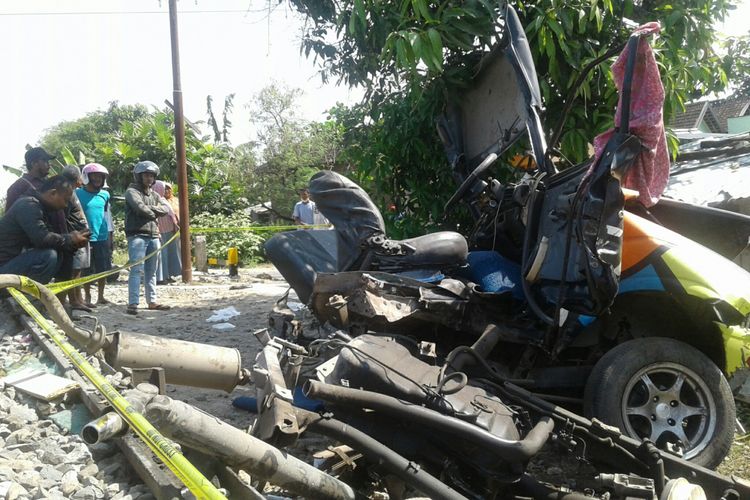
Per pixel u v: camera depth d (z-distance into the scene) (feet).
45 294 15.87
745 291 14.42
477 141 20.13
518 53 16.51
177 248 48.03
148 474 10.03
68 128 131.75
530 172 20.94
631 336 15.92
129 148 79.41
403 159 26.66
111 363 13.74
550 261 14.65
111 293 39.63
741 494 12.55
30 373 16.03
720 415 14.47
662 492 11.53
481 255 16.99
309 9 27.02
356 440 11.23
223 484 10.07
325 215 15.40
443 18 22.25
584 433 13.12
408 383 11.90
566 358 16.03
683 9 24.57
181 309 33.83
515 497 12.28
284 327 16.01
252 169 96.07
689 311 15.19
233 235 71.97
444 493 11.07
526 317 15.48
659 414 14.46
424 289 14.20
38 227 24.47
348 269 15.33
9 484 9.90
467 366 13.56
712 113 100.12
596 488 13.74
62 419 13.38
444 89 21.43
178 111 47.42
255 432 11.57
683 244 15.12
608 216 13.57
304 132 97.40
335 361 12.22
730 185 23.06
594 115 24.36
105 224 32.86
